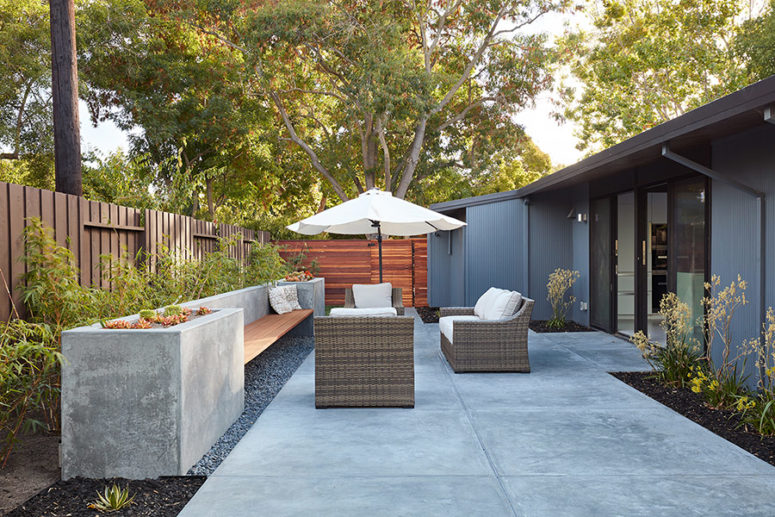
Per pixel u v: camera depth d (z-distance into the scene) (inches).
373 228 340.8
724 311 194.5
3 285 154.5
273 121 852.0
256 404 197.9
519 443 152.1
